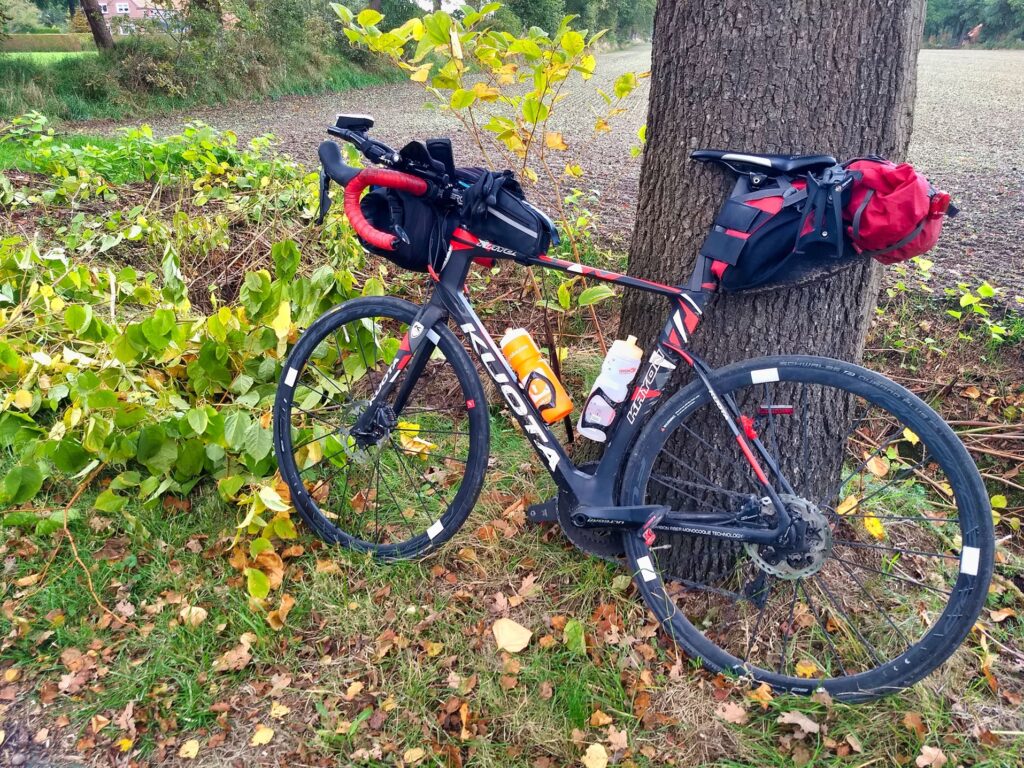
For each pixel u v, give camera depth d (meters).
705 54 1.95
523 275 3.97
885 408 1.85
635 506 2.05
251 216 4.45
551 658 2.05
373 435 2.35
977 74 20.05
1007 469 2.83
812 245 1.71
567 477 2.15
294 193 4.51
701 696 1.96
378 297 2.33
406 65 2.60
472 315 2.17
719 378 1.98
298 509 2.44
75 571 2.31
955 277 3.97
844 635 2.13
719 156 1.90
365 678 2.02
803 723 1.84
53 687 1.97
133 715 1.90
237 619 2.17
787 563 1.95
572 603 2.24
